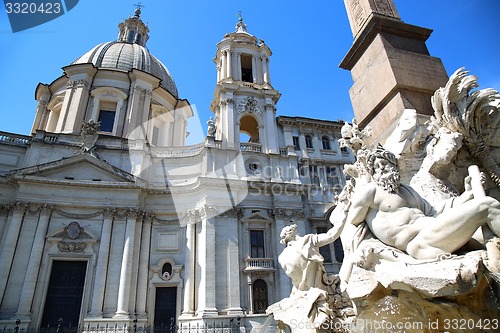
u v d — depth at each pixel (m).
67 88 34.16
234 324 22.80
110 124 34.34
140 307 23.95
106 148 28.70
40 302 22.48
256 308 24.64
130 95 35.03
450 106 5.64
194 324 22.75
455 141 5.38
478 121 5.59
